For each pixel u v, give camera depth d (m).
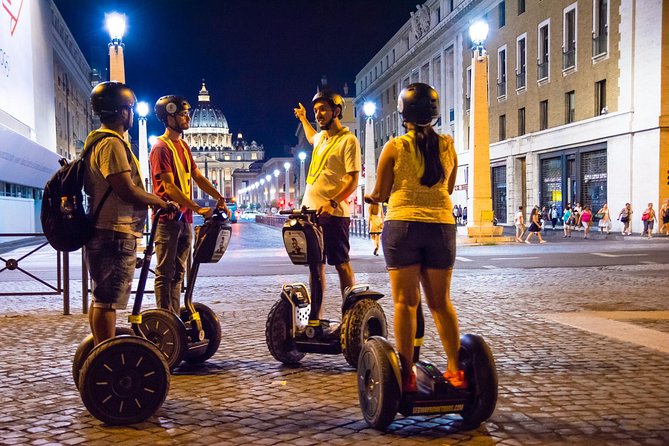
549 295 10.05
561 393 4.67
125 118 4.38
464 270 14.38
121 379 4.06
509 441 3.71
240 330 7.45
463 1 46.03
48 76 41.84
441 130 52.72
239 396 4.72
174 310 5.79
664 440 3.71
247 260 18.78
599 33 31.98
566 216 30.20
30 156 30.28
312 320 5.47
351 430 3.93
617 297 9.72
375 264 16.92
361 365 4.06
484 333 6.93
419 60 57.44
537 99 37.81
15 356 6.20
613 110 30.75
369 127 40.78
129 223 4.27
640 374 5.18
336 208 5.45
